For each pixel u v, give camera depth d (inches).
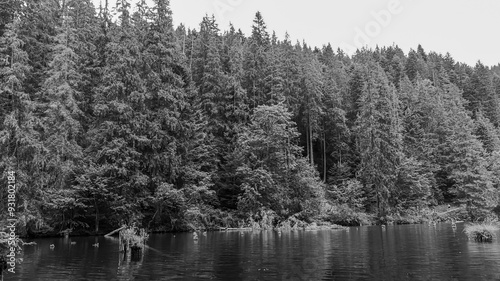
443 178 2519.7
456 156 2121.1
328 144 2466.8
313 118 2250.2
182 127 1493.6
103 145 1304.1
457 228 1411.2
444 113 2755.9
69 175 1218.0
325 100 2423.7
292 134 1840.6
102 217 1299.2
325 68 3115.2
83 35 1584.6
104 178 1234.0
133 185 1274.6
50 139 1173.1
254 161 1752.0
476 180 1929.1
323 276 487.5
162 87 1480.1
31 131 901.8
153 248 828.6
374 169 2053.4
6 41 900.6
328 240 1003.9
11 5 1174.3
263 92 2199.8
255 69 2214.6
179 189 1467.8
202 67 2092.8
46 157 1050.7
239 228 1581.0
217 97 1953.7
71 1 1699.1
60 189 1146.0
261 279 472.1
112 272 528.1
